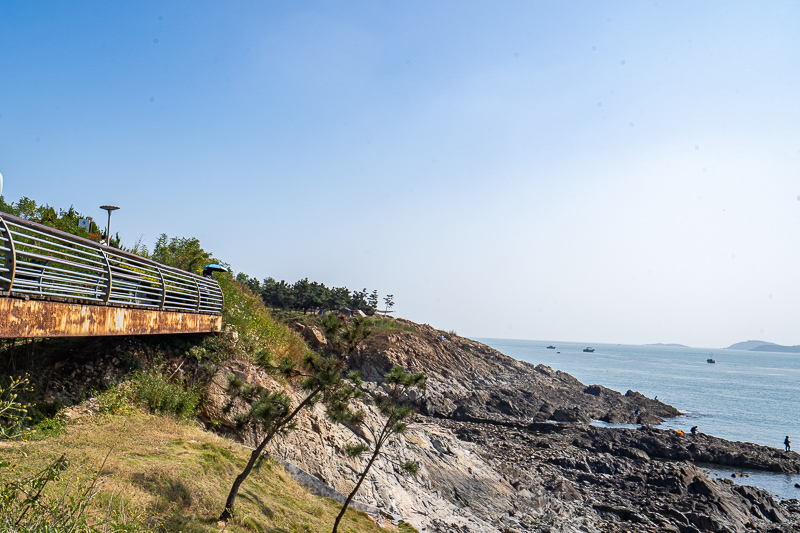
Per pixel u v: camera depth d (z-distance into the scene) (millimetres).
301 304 83625
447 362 65500
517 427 44406
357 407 24891
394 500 18953
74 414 13344
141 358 17109
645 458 34250
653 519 23719
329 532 12805
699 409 69312
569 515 23359
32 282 9734
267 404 11461
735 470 35938
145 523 8086
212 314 19844
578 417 51906
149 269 16172
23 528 5074
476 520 20141
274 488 14102
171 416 15578
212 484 11602
